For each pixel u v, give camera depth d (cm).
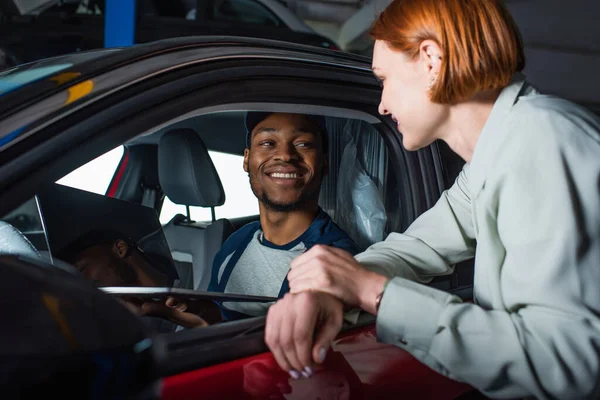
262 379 89
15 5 424
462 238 120
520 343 81
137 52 104
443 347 85
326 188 164
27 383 41
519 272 84
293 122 151
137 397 45
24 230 130
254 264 158
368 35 101
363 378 99
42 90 93
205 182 192
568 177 82
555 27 789
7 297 45
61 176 84
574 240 80
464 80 89
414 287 90
